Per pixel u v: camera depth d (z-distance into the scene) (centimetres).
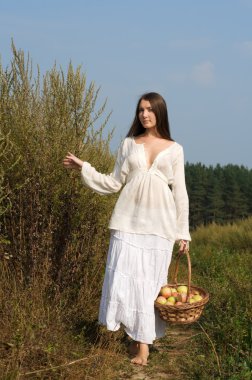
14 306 443
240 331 458
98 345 443
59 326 452
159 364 446
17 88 518
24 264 507
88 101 514
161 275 449
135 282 438
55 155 509
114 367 424
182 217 461
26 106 515
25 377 368
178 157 459
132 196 448
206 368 416
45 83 520
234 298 538
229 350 445
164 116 461
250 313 485
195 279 775
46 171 508
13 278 486
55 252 525
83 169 464
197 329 550
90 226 555
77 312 504
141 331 434
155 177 448
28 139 504
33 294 471
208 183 6681
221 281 715
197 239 1530
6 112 516
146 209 445
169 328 564
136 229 443
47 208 512
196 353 468
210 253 1105
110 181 464
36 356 394
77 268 537
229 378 389
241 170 6775
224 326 469
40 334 416
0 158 494
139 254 441
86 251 549
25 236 514
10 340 399
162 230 446
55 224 516
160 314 436
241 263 894
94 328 485
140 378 414
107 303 441
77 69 513
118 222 448
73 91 509
